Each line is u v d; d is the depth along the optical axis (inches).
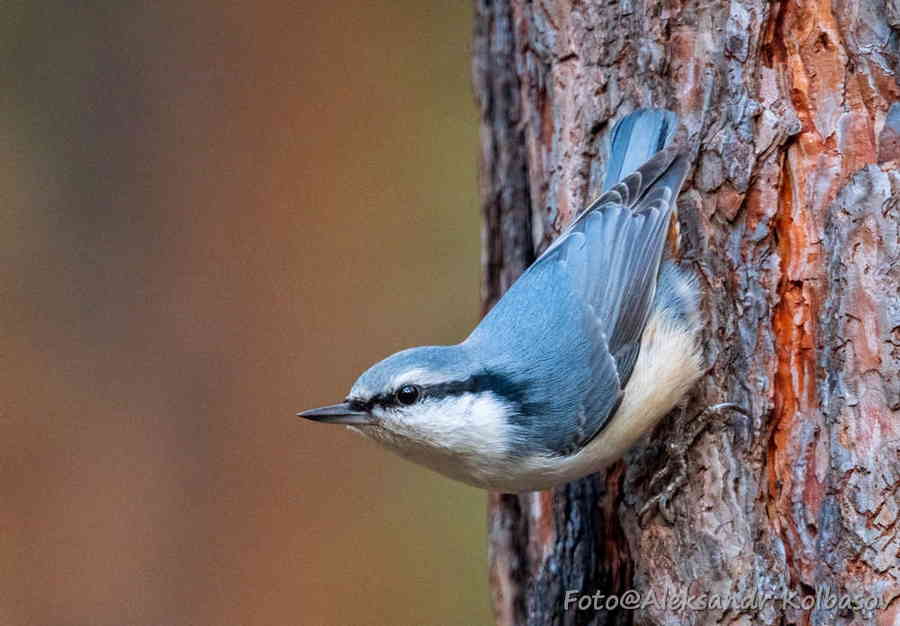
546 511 342.0
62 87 541.3
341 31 548.4
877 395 259.0
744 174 287.1
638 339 295.3
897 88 275.9
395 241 529.7
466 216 528.4
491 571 366.9
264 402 515.8
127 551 495.2
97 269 529.0
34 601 487.8
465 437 287.7
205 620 489.7
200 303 526.6
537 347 293.3
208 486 505.7
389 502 494.3
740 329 285.9
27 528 494.9
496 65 364.5
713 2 299.4
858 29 280.1
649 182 294.5
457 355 290.7
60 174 534.6
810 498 270.8
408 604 476.7
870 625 251.6
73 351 519.8
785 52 288.2
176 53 540.7
